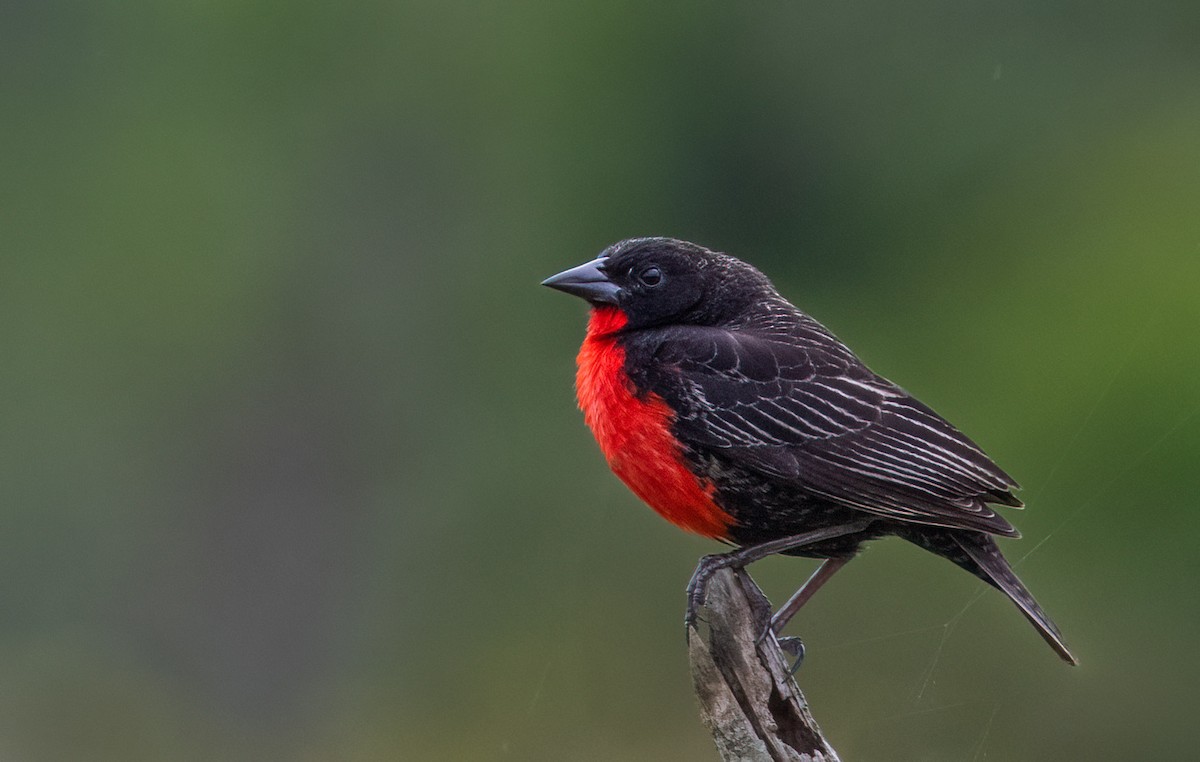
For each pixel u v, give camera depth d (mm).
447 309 20219
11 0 21047
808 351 7809
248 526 19484
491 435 18953
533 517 17203
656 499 7812
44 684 18062
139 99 21078
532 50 20172
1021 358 16312
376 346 20141
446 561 17703
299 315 20062
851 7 19156
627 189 20219
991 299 17438
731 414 7582
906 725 11477
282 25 20641
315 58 20688
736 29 19641
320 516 19344
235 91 20922
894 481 7492
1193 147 17641
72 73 21141
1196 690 12023
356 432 19719
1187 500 12812
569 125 20219
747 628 6789
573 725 14414
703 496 7688
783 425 7562
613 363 7781
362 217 20609
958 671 11750
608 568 15281
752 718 6664
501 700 15422
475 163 20469
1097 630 12422
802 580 12438
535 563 16453
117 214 20656
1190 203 17141
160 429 19922
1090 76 18469
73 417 20031
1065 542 12898
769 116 19656
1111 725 11797
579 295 8125
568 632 15156
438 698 15961
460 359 19922
